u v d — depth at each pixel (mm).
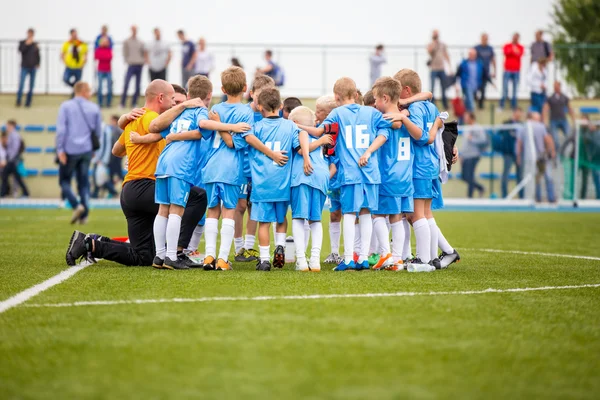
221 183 12516
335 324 7984
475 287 10711
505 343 7320
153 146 13141
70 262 12773
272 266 13312
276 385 5930
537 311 8930
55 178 46969
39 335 7516
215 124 12406
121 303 9133
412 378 6152
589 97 50875
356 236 14531
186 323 8000
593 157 41125
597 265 13852
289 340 7281
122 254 12930
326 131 12805
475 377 6219
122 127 13547
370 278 11469
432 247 13406
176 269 12602
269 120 12750
